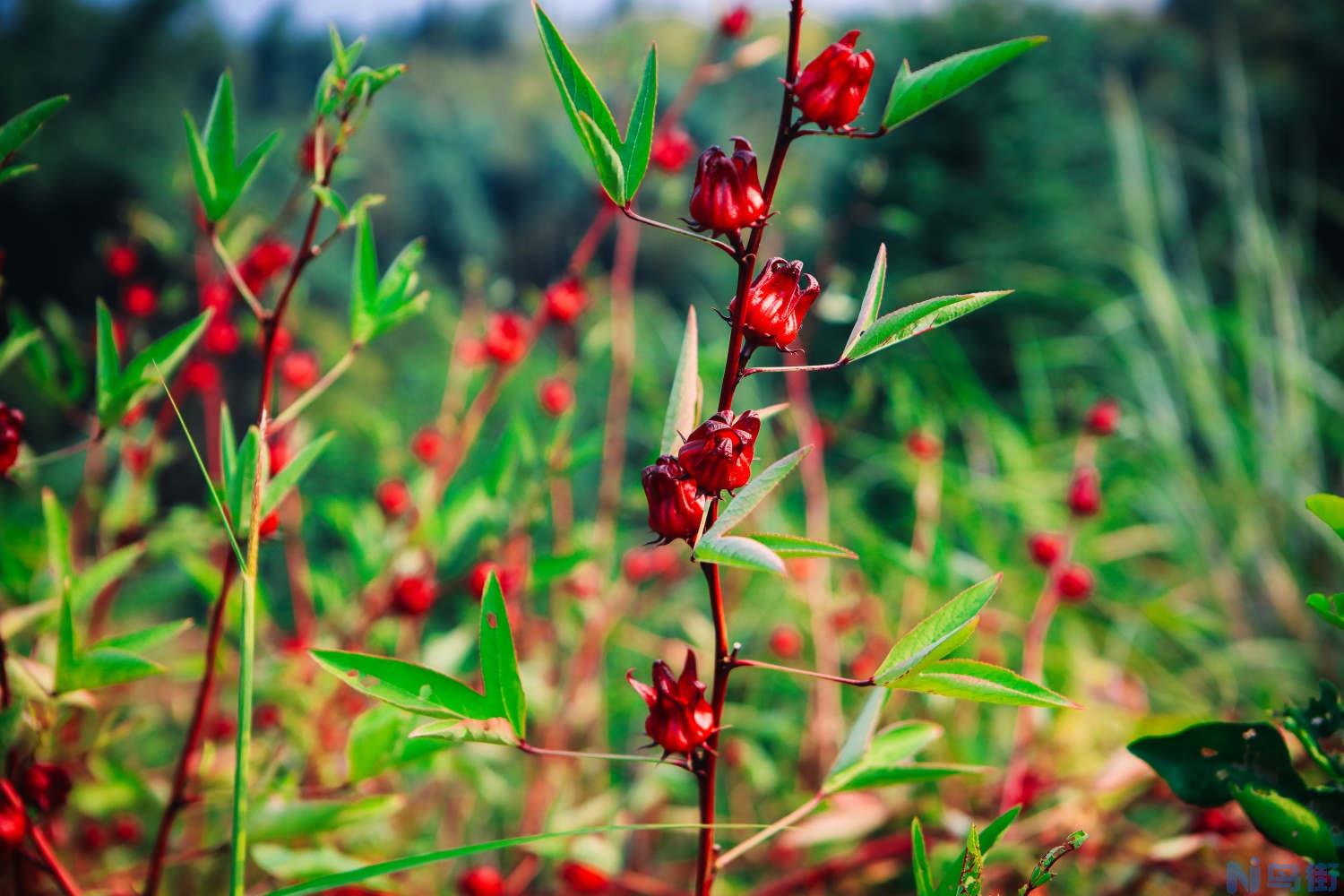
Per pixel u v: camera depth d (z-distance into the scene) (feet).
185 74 32.73
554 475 5.59
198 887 5.63
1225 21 28.94
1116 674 6.72
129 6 30.91
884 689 3.65
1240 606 9.25
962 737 6.30
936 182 19.07
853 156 20.62
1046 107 20.07
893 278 19.48
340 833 4.97
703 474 3.10
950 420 10.69
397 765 3.92
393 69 3.59
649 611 8.21
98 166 28.09
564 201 40.42
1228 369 12.54
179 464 14.28
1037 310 18.07
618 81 6.59
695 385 3.34
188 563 5.09
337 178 4.60
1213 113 27.94
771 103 31.37
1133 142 12.85
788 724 7.01
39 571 4.30
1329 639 8.56
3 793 3.60
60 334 4.39
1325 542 9.30
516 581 5.32
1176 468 10.14
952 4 21.61
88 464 6.16
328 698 5.34
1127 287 18.81
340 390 14.90
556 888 6.56
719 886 6.11
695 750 3.23
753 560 2.93
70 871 5.15
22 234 27.61
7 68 28.68
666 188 6.17
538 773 6.57
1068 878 5.55
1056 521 9.02
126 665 3.68
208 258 6.08
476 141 41.70
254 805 3.98
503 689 3.21
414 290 3.86
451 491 7.06
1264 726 3.68
